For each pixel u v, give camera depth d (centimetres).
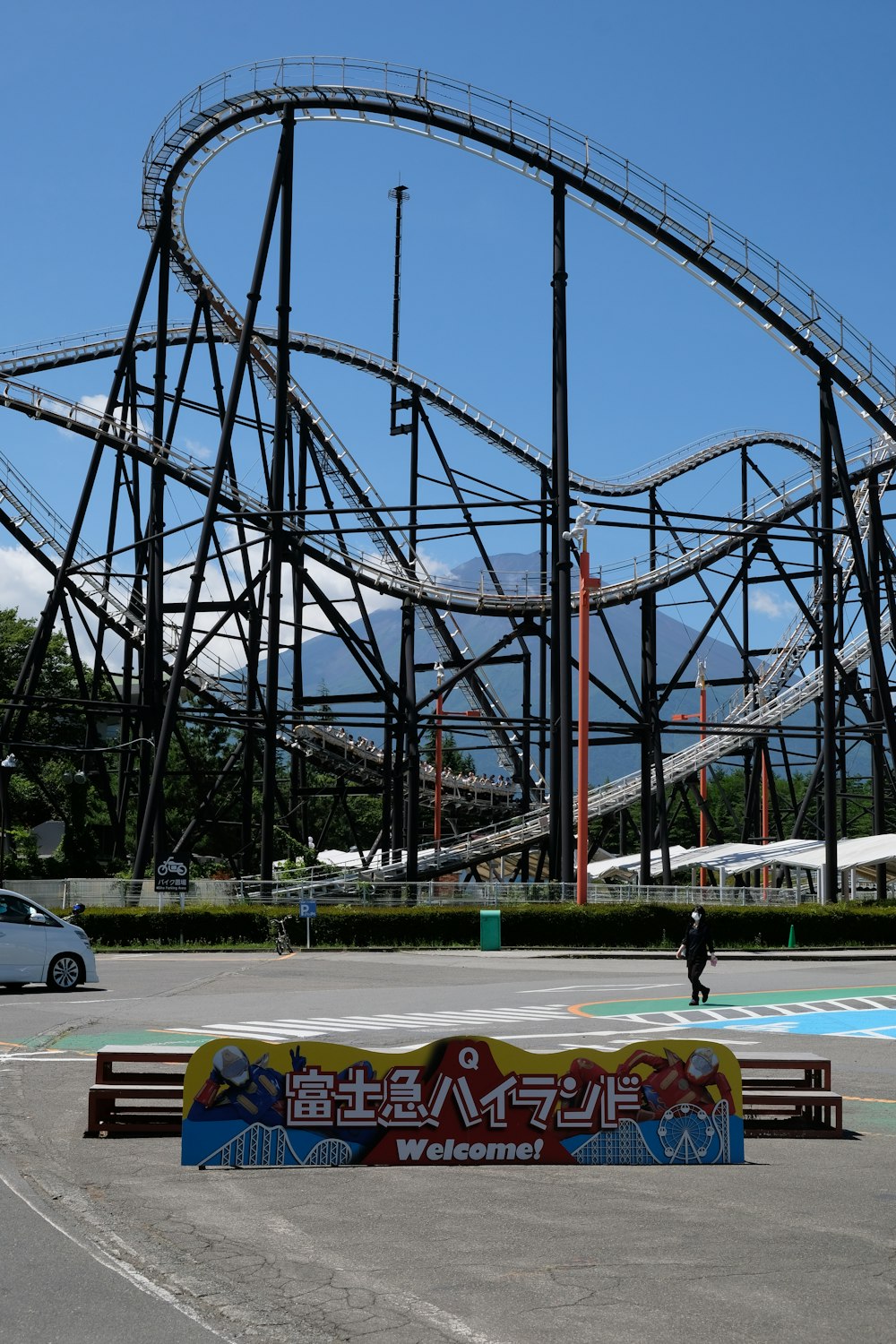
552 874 4844
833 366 5234
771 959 4266
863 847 6072
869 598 5550
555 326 4856
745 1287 747
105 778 5694
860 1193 1006
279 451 4703
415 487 6469
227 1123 1093
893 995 2848
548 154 4844
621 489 6888
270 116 5003
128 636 5794
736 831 11375
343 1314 696
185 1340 653
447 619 6806
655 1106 1134
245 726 5216
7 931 2669
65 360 6075
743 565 6147
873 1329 675
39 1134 1209
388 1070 1115
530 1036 1980
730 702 7325
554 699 4878
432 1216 917
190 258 5425
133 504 5575
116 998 2559
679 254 5012
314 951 4328
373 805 10912
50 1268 774
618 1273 774
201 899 4819
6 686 8425
